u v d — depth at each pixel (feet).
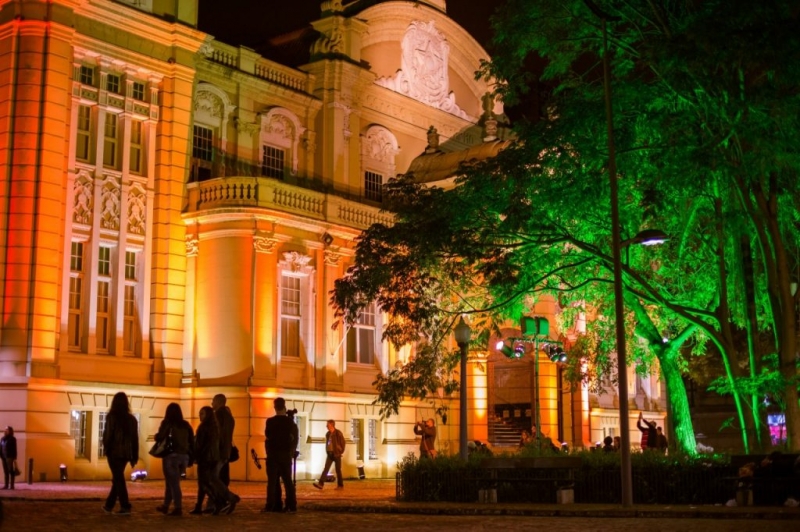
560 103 81.61
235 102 123.85
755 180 75.15
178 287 112.16
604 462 67.62
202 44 117.50
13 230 98.78
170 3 115.55
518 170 79.61
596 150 77.36
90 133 107.04
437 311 84.23
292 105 131.23
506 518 56.75
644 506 61.62
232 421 59.36
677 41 70.33
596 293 95.30
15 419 95.81
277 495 61.21
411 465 72.54
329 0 136.26
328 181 132.36
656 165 75.25
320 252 119.85
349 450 120.16
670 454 70.38
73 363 102.01
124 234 108.68
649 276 93.71
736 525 49.55
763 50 66.44
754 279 84.84
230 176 116.26
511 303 87.56
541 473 68.69
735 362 78.48
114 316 106.93
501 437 145.07
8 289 97.91
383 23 142.51
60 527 48.44
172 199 112.78
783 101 69.21
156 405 108.37
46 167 100.07
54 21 102.01
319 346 118.62
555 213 82.53
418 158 144.77
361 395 123.34
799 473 60.44
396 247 84.74
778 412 146.51
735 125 70.90
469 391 138.72
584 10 81.20
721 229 78.33
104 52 107.96
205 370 110.11
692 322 80.69
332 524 51.93
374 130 139.85
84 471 100.32
